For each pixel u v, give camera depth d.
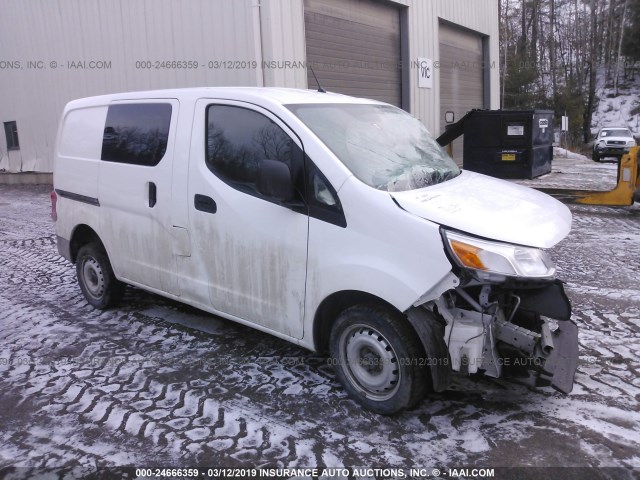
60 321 5.20
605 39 57.16
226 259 4.04
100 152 5.01
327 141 3.62
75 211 5.36
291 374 4.08
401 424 3.43
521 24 56.56
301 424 3.44
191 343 4.66
